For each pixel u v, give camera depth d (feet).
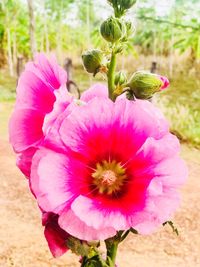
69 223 0.50
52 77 0.57
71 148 0.52
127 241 2.66
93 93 0.65
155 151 0.52
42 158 0.50
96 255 0.62
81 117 0.52
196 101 7.30
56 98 0.53
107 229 0.50
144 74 0.64
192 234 2.75
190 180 3.63
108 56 0.67
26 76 0.56
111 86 0.66
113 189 0.54
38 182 0.50
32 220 2.90
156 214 0.50
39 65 0.56
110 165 0.54
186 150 4.53
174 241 2.68
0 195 3.24
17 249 2.53
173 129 4.94
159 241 2.67
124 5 0.64
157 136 0.53
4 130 5.13
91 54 0.66
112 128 0.54
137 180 0.53
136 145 0.54
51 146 0.52
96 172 0.54
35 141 0.56
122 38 0.65
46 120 0.51
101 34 0.64
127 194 0.53
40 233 2.73
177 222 2.86
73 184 0.52
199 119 5.48
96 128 0.53
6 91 8.00
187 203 3.13
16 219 2.90
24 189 3.36
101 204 0.51
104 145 0.54
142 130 0.53
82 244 0.58
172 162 0.52
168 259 2.52
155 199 0.51
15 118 0.56
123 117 0.54
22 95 0.56
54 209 0.50
